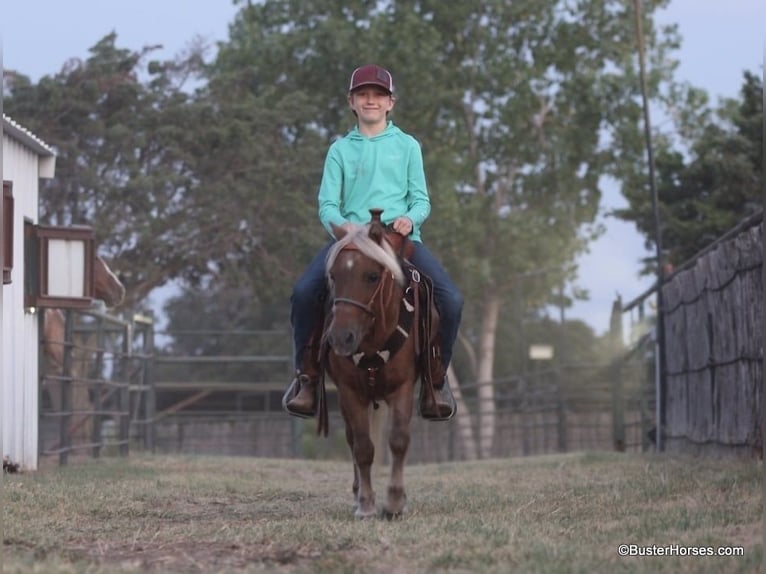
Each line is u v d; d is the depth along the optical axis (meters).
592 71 39.69
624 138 38.97
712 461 12.21
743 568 5.78
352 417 8.03
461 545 6.59
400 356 7.75
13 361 12.82
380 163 8.20
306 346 8.16
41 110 29.09
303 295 8.02
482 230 38.69
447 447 32.94
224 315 50.66
